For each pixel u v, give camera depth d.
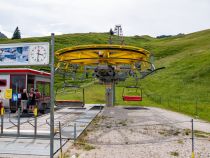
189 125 18.14
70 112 24.86
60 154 10.25
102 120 19.77
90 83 55.81
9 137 13.31
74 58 24.95
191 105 31.62
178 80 51.03
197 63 61.25
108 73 27.81
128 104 34.28
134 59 24.41
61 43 115.44
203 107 29.75
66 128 15.81
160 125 17.73
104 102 36.62
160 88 48.31
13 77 22.78
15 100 22.30
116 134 14.65
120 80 29.80
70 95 42.69
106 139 13.41
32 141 12.61
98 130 15.73
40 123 17.69
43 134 13.17
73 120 19.28
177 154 10.91
